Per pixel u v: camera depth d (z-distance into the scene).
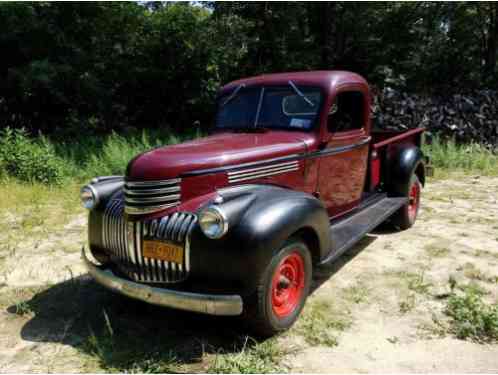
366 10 15.90
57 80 12.38
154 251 3.04
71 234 5.56
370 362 2.89
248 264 2.79
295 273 3.25
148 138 12.20
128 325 3.36
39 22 12.70
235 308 2.70
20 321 3.44
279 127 4.23
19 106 13.03
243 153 3.43
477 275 4.20
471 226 5.82
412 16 16.33
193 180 3.16
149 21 14.48
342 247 3.73
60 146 11.07
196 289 2.92
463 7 17.34
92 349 3.04
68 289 3.99
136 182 3.11
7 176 8.10
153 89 14.48
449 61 17.03
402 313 3.51
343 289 3.94
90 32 14.36
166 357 2.93
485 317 3.26
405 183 5.46
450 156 10.36
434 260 4.62
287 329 3.21
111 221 3.36
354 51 16.23
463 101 13.90
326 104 4.09
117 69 14.12
